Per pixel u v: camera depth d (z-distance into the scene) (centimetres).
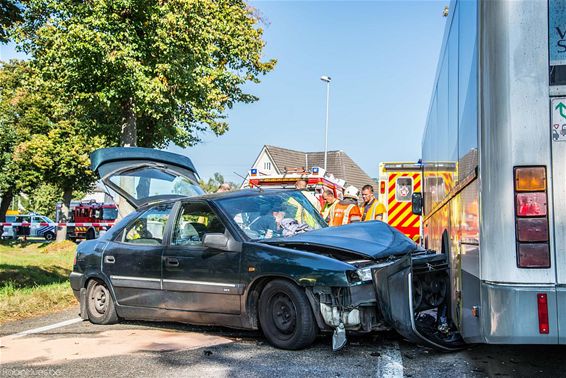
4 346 654
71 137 3038
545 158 396
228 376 505
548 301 389
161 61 1417
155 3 1359
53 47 1352
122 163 908
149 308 707
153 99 1410
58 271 1588
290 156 6234
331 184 1709
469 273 456
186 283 662
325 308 563
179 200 722
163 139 2023
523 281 393
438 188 792
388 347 587
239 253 622
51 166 3081
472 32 451
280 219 693
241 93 2427
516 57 402
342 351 575
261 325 604
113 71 1385
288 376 499
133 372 529
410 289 537
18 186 3284
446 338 580
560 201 394
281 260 586
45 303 962
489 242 405
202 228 677
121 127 1689
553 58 400
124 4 1330
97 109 1636
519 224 396
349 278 546
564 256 391
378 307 551
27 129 3189
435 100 872
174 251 683
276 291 591
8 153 3181
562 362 518
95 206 4169
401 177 1742
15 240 3909
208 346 620
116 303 750
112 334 707
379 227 676
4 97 3256
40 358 592
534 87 399
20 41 1386
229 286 622
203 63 1568
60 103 1802
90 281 790
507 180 399
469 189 464
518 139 399
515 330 391
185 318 672
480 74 418
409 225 1734
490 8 411
